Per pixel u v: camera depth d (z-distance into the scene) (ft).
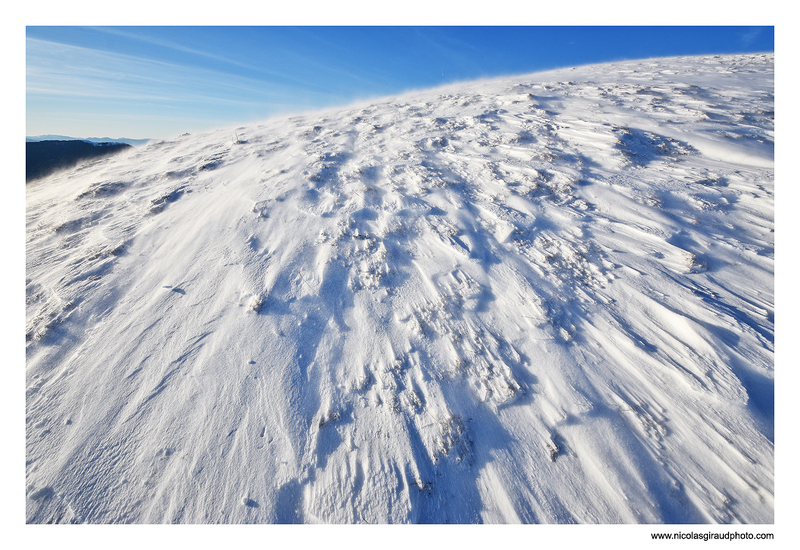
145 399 12.44
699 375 11.82
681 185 21.30
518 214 20.44
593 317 14.51
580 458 10.64
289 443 11.21
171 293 16.56
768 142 25.00
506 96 40.65
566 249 17.87
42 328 15.01
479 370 13.12
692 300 14.23
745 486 9.59
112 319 15.44
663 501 9.64
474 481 10.45
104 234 21.03
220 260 18.22
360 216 21.21
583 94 39.47
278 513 9.92
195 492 10.20
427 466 10.68
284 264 17.87
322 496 10.17
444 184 23.57
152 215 22.66
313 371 13.33
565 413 11.62
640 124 29.58
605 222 19.20
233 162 29.40
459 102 40.75
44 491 10.28
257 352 13.83
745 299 14.15
